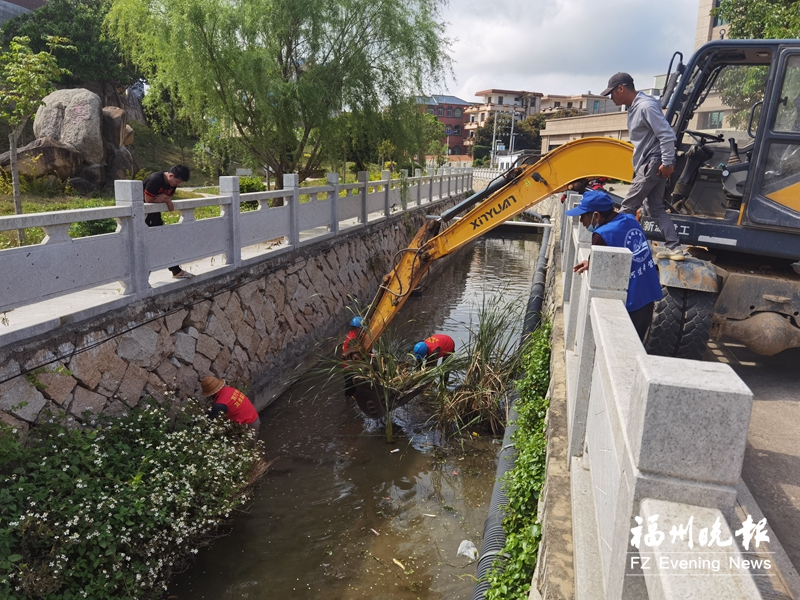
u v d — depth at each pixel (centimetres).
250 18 1096
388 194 1477
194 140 3170
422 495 602
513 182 722
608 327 257
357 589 468
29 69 882
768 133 493
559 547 284
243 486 544
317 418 766
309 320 948
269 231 845
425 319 1211
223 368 684
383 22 1164
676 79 573
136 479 439
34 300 442
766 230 507
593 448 272
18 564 367
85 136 1641
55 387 451
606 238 400
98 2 3036
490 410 729
